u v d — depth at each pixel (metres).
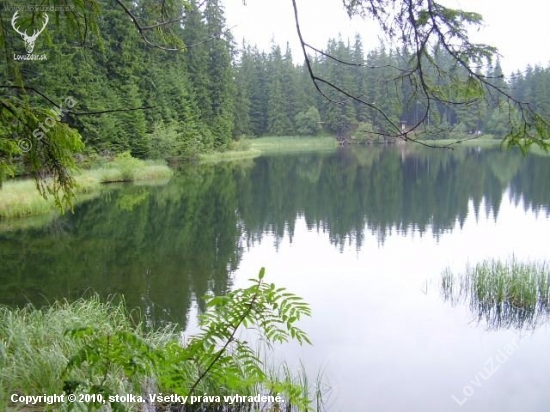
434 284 8.98
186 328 6.43
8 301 7.44
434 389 5.11
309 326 6.86
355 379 5.26
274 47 55.22
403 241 12.66
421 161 39.12
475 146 53.53
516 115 2.50
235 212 17.42
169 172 28.83
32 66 18.45
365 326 6.90
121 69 28.66
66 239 12.22
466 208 17.92
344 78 27.14
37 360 3.92
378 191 22.94
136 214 16.39
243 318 2.15
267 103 56.09
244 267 9.95
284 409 4.19
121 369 3.93
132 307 7.28
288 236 13.30
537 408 4.74
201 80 42.03
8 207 14.47
